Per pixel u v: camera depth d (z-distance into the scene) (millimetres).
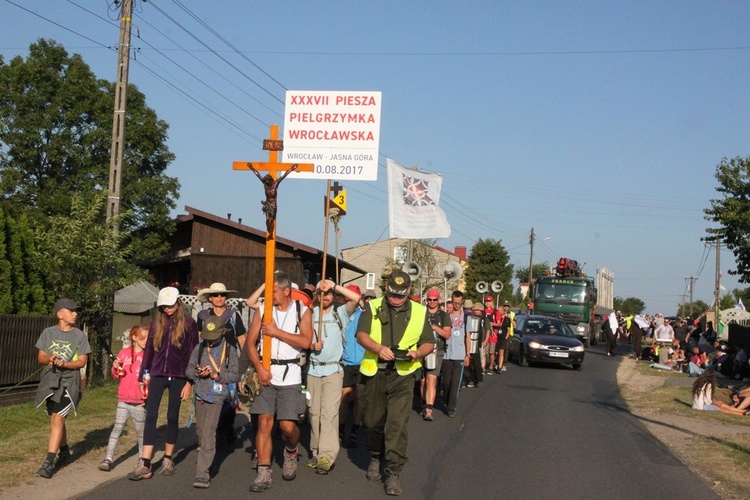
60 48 31047
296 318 7359
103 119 30922
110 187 16141
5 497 6586
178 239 34906
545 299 35281
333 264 35406
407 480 7805
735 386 17891
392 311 7289
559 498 7285
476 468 8477
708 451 9961
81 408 11711
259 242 33125
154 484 7309
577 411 13617
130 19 16312
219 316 7852
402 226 15062
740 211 25734
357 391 9648
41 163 30859
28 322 12523
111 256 14352
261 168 7777
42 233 14211
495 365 22672
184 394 7566
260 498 6902
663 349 25812
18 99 30078
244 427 10766
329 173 9117
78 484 7188
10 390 12062
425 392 12555
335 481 7637
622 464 8984
